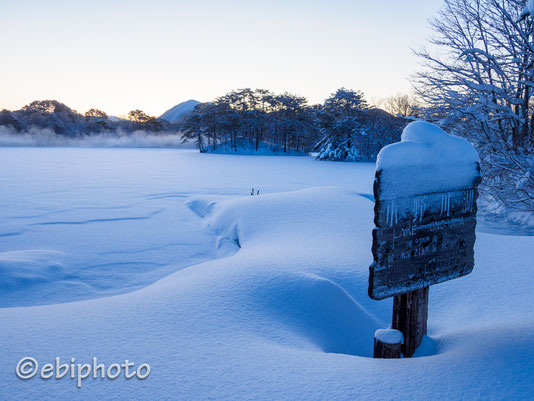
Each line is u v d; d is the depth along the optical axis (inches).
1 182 1135.0
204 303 178.5
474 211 146.6
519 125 551.5
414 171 122.6
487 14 559.2
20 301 303.7
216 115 3964.1
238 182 1227.9
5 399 100.6
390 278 120.9
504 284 230.7
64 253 438.3
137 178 1309.1
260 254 309.0
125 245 491.8
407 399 95.7
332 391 100.7
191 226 609.0
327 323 185.6
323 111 3267.7
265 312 177.3
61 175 1370.6
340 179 1376.7
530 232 523.5
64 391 104.3
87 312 168.4
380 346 127.9
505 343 123.3
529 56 515.2
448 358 116.7
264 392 101.1
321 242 354.6
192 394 101.3
